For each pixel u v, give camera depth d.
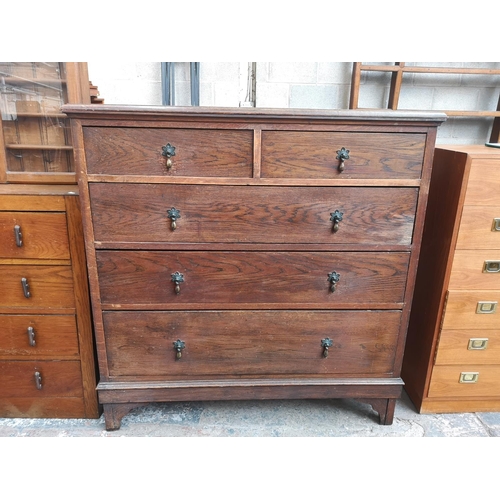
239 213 1.25
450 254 1.41
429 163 1.24
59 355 1.46
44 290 1.40
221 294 1.33
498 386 1.57
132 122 1.16
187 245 1.27
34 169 1.56
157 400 1.42
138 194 1.22
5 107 1.51
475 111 1.87
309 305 1.36
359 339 1.41
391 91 1.85
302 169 1.22
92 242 1.26
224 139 1.19
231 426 1.52
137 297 1.32
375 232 1.29
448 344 1.50
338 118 1.17
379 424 1.54
